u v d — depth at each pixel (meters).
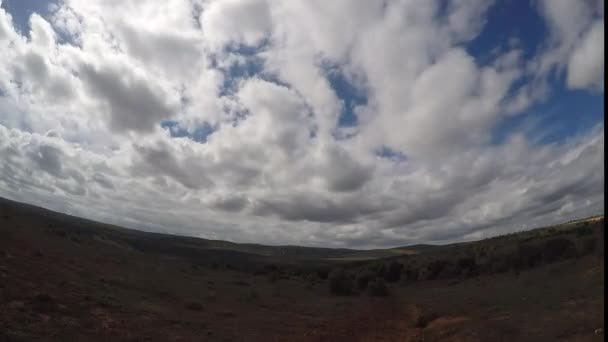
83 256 34.41
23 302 14.48
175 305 22.14
